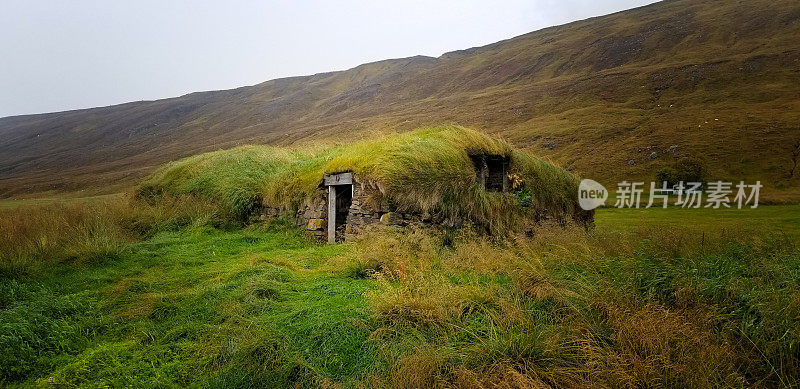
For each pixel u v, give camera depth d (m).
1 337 3.85
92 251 7.52
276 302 4.98
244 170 12.77
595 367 3.32
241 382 3.50
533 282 5.00
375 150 8.92
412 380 3.16
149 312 4.89
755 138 52.47
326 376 3.47
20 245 7.43
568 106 83.81
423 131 9.82
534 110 85.69
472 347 3.56
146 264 7.27
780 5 108.81
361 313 4.35
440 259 6.37
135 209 11.70
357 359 3.68
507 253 6.32
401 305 4.31
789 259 5.46
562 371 3.20
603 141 62.41
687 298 4.30
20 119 194.88
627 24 136.62
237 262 7.30
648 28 125.12
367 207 8.45
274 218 11.02
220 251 8.31
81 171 94.19
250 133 120.69
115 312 5.01
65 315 4.76
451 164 8.42
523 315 4.02
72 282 6.22
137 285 5.93
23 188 77.25
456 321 4.10
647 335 3.52
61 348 4.11
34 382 3.53
